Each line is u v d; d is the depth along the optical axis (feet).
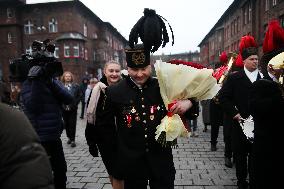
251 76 14.16
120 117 9.11
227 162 18.65
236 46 140.36
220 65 24.58
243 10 125.39
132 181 8.75
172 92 8.46
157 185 8.58
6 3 134.72
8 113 3.89
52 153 12.75
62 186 12.99
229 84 14.43
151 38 8.30
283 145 8.73
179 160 20.43
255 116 9.05
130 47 8.63
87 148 25.08
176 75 8.39
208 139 27.73
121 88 9.24
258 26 101.55
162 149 8.91
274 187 8.86
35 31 136.87
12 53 135.64
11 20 135.54
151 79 9.21
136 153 8.74
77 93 26.08
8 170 3.66
